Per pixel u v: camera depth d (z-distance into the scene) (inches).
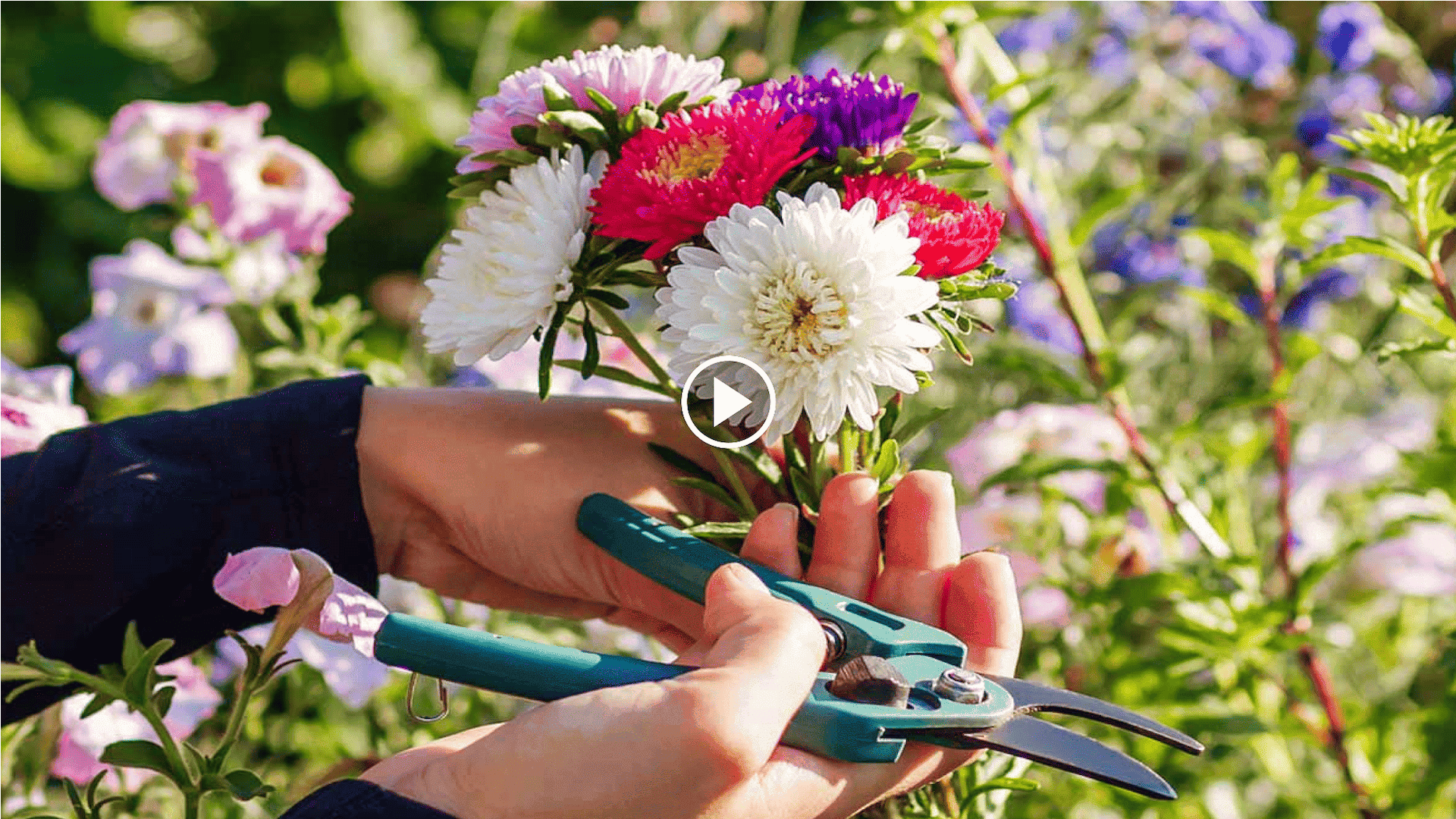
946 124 60.4
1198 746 29.3
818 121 31.8
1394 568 54.6
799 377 28.9
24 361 118.0
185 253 63.2
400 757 27.8
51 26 129.7
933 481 32.8
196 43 131.5
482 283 32.2
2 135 121.0
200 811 43.4
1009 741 28.4
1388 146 41.1
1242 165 70.6
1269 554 60.8
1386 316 59.0
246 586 29.6
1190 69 73.7
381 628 28.7
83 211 122.8
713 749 24.3
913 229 30.2
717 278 28.9
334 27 131.9
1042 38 69.7
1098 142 69.9
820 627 27.1
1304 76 81.7
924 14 50.0
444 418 38.1
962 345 30.6
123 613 36.7
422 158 128.3
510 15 91.4
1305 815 50.6
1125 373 50.7
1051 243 53.4
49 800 49.5
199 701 46.6
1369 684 62.0
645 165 30.7
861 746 27.1
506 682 28.3
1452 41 85.0
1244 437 62.1
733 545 36.3
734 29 79.9
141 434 38.0
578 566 36.9
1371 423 64.1
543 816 24.6
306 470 37.4
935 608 32.3
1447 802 48.7
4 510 36.1
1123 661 50.5
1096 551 54.7
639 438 37.6
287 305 71.1
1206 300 52.6
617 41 77.0
